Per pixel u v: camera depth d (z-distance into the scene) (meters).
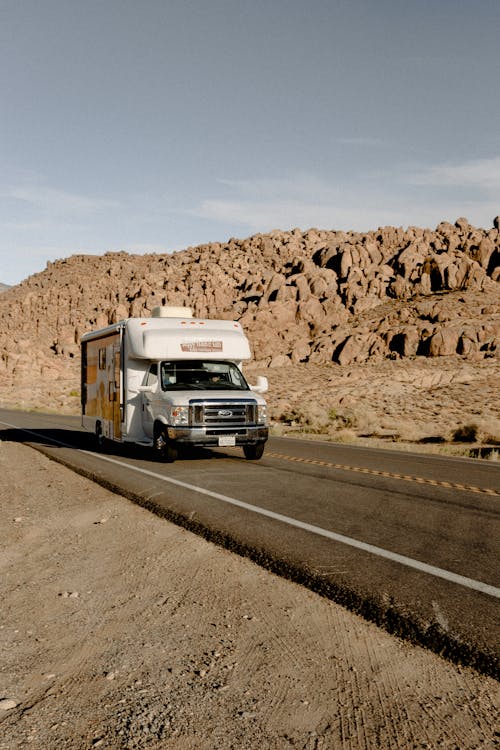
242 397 13.15
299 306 89.69
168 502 8.75
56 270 180.75
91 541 6.87
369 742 3.02
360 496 9.34
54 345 113.56
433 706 3.36
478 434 23.53
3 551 6.55
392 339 73.19
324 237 147.12
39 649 4.12
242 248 147.62
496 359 62.66
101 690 3.55
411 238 115.75
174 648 4.10
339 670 3.77
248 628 4.42
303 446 18.66
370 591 5.09
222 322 14.98
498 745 3.01
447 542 6.61
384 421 30.86
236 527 7.23
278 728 3.14
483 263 97.25
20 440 19.31
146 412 13.95
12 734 3.11
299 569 5.66
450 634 4.25
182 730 3.13
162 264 152.00
